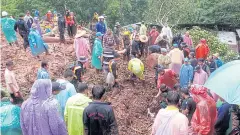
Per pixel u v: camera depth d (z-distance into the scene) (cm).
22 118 513
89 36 1363
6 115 548
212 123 643
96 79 1140
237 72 674
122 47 1524
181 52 1141
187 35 1455
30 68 1192
